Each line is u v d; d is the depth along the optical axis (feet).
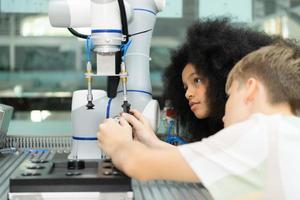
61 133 6.81
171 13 7.85
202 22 4.73
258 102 3.19
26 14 8.46
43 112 8.09
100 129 3.66
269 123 2.98
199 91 4.59
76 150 4.25
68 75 8.84
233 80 3.37
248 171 2.85
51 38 8.74
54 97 8.27
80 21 3.90
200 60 4.50
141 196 4.11
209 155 2.98
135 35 4.23
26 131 7.18
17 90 8.62
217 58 4.44
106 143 3.57
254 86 3.19
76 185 3.27
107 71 3.84
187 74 4.65
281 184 2.81
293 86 3.16
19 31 8.61
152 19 4.32
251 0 7.79
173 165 3.04
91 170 3.60
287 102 3.19
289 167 2.83
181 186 4.45
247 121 3.05
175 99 5.15
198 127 5.11
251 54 3.41
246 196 2.85
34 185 3.25
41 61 8.82
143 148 3.29
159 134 5.40
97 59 3.84
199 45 4.52
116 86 4.04
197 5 7.86
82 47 8.83
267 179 2.83
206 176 2.91
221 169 2.89
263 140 2.89
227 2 7.82
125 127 3.66
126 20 3.80
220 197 2.85
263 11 7.82
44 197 3.25
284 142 2.89
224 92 4.44
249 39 4.56
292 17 7.82
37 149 5.84
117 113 4.18
